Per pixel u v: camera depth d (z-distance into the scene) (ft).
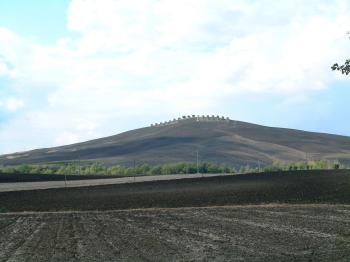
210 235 75.77
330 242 65.62
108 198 161.07
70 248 66.39
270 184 183.73
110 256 58.39
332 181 183.73
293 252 57.98
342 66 53.88
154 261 54.03
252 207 125.39
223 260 53.62
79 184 231.50
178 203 142.20
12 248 68.08
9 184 237.66
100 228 89.86
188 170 405.80
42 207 142.82
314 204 129.90
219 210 120.06
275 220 95.14
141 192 177.47
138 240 72.02
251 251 59.62
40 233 85.20
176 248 63.21
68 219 108.78
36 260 57.26
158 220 100.89
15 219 111.45
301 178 201.57
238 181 204.85
